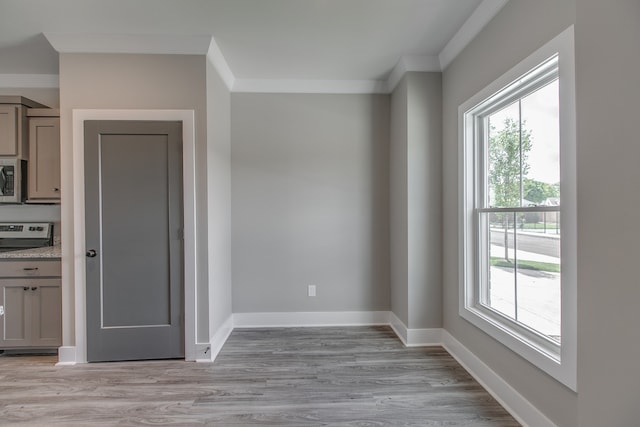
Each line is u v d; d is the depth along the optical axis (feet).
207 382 7.24
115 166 8.16
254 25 7.66
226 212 10.30
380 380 7.33
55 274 8.51
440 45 8.59
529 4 5.68
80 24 7.47
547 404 5.27
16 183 9.20
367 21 7.53
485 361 7.08
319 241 11.12
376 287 11.22
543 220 5.72
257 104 10.94
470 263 7.92
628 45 2.75
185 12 7.09
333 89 10.99
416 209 9.26
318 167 11.09
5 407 6.31
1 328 8.44
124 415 6.05
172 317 8.28
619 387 2.85
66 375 7.54
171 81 8.22
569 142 4.79
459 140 8.15
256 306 10.99
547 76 5.65
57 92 10.27
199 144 8.30
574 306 4.73
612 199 2.92
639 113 2.68
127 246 8.19
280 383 7.20
